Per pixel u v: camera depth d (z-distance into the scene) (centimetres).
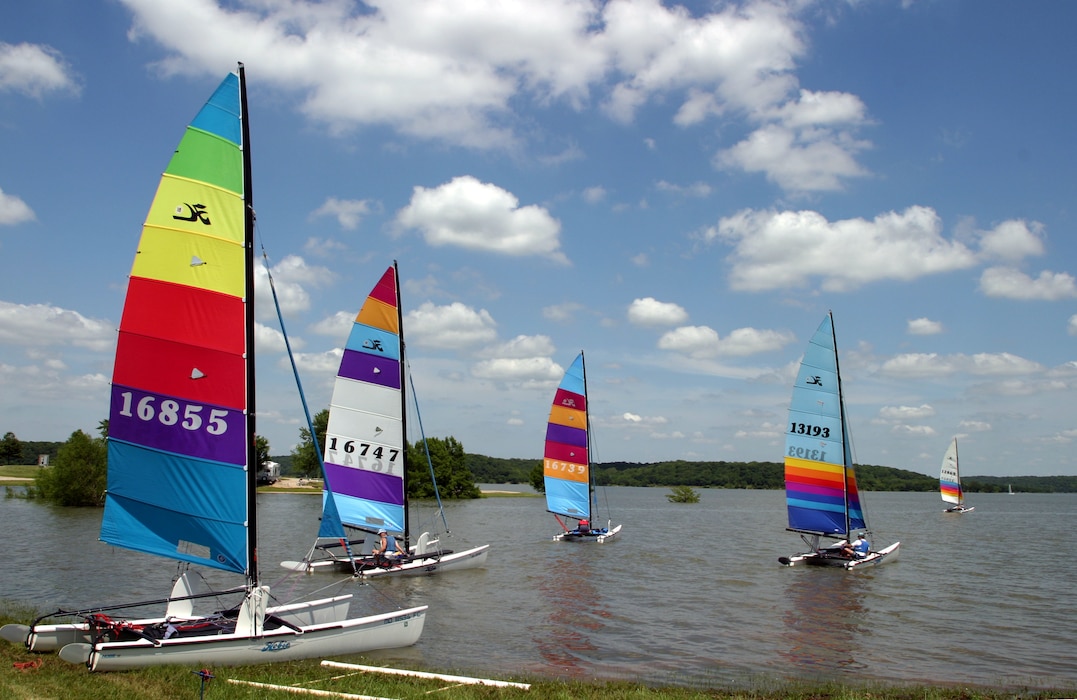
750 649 2047
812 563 3784
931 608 2680
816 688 1636
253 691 1376
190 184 1642
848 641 2161
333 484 3253
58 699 1277
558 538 5069
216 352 1650
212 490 1650
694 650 2025
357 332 3288
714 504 12350
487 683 1509
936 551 4819
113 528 1606
